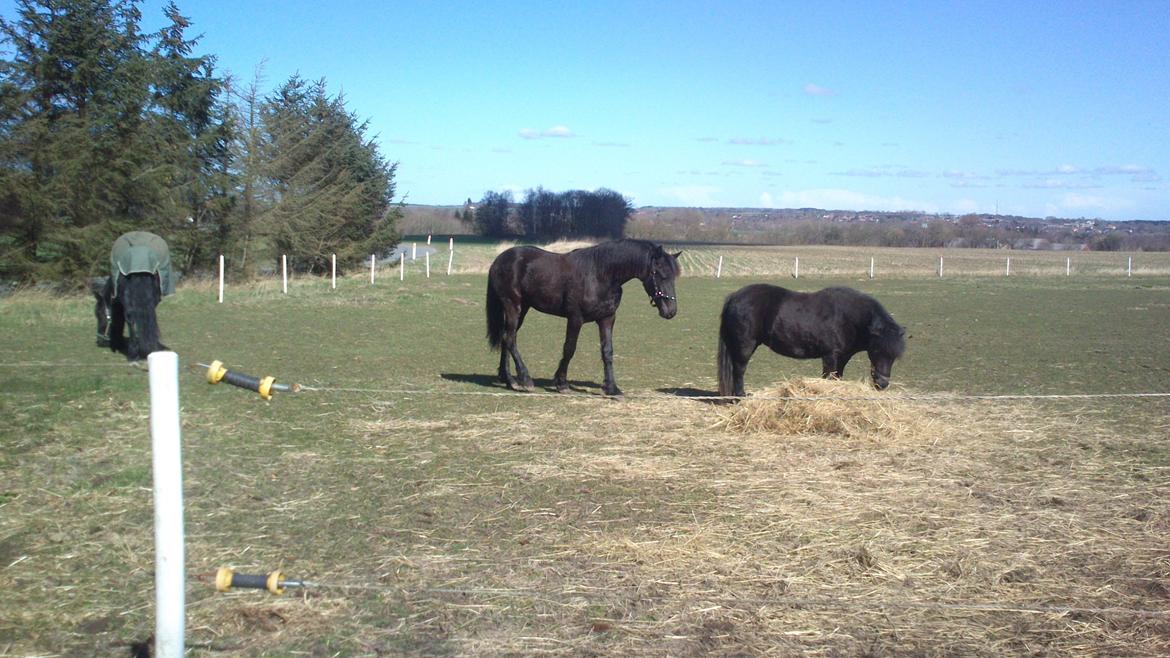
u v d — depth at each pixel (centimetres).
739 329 1052
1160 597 519
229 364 1355
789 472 771
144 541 582
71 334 1641
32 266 2400
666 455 825
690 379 1324
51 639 445
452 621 471
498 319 1179
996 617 488
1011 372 1401
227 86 3297
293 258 3938
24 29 2464
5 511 632
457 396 1108
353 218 4125
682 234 9975
